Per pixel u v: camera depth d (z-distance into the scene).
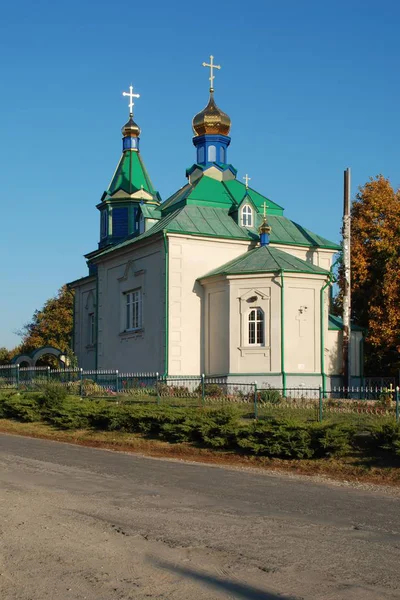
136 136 52.09
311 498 13.90
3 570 8.56
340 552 9.41
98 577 8.26
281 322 34.50
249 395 28.53
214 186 41.69
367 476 17.05
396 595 7.65
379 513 12.44
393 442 17.78
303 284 35.16
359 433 19.98
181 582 8.06
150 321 38.28
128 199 50.44
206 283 37.09
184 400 27.86
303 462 18.62
